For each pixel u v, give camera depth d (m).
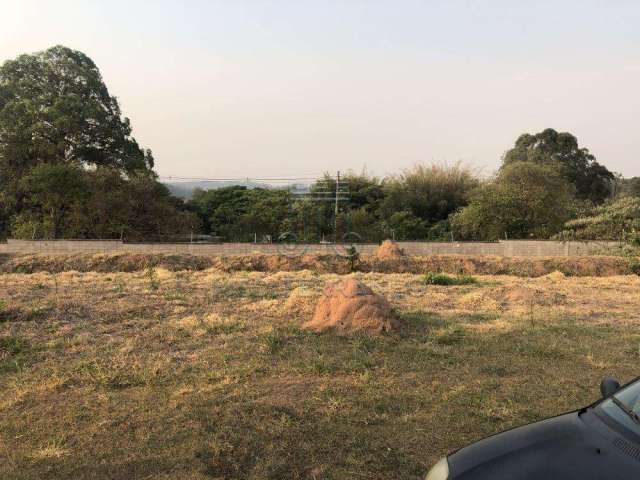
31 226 26.47
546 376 6.18
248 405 5.21
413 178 36.72
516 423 4.86
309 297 9.95
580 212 25.97
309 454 4.27
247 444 4.42
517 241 22.83
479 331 8.18
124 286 12.34
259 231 33.12
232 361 6.68
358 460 4.16
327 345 7.32
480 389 5.71
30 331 8.01
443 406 5.25
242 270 18.36
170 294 11.01
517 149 42.75
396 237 29.92
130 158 31.88
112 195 27.44
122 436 4.59
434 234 29.69
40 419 4.97
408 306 10.19
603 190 41.47
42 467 4.07
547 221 25.98
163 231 29.61
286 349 7.13
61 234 26.83
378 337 7.61
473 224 27.11
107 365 6.50
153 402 5.35
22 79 28.83
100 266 18.59
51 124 28.28
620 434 2.99
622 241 20.92
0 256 20.23
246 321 8.67
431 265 19.06
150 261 18.84
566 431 3.11
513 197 26.42
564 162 41.09
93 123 30.03
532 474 2.72
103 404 5.30
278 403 5.29
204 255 20.34
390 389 5.70
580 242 21.92
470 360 6.75
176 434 4.61
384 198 37.00
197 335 7.84
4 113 27.19
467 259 19.53
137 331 8.13
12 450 4.37
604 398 3.45
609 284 14.44
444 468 3.01
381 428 4.76
